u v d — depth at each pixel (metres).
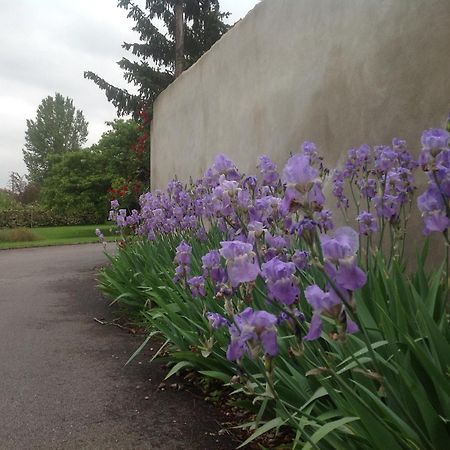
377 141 4.45
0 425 3.19
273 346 1.78
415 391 1.92
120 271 6.64
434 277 2.97
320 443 2.31
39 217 36.09
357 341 2.40
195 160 9.10
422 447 1.90
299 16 5.71
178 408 3.40
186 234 5.91
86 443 2.93
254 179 3.42
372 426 1.86
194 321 3.85
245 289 2.45
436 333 2.18
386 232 4.43
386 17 4.36
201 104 8.80
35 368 4.29
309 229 1.91
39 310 6.84
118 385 3.85
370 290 2.99
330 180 5.09
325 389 2.33
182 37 18.47
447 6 3.79
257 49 6.69
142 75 18.34
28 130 85.00
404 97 4.16
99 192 31.55
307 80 5.52
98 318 6.22
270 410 3.00
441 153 2.24
